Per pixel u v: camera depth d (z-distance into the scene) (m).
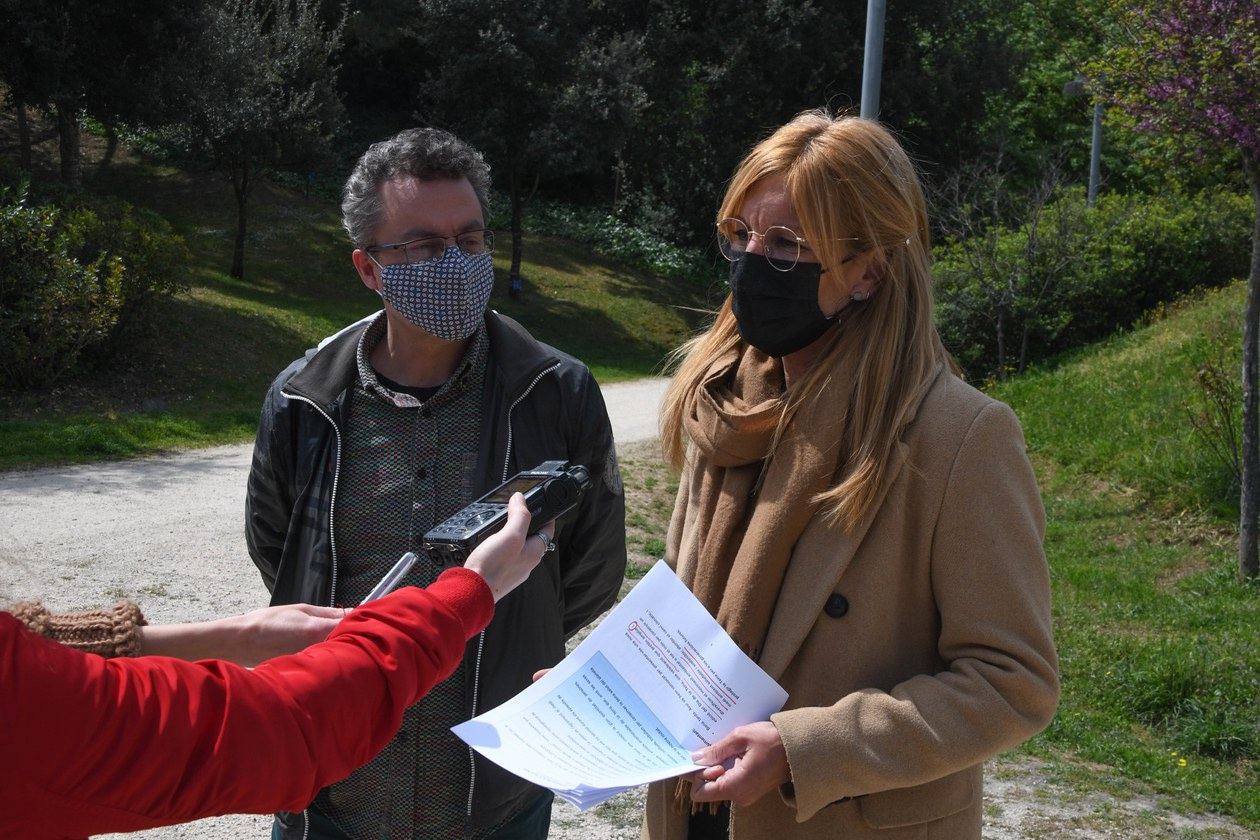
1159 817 4.66
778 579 1.80
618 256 31.69
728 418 1.88
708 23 32.09
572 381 2.37
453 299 2.17
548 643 2.25
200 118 20.75
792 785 1.67
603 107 26.53
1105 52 8.51
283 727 1.20
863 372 1.77
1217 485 9.68
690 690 1.73
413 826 2.14
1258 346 8.33
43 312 12.78
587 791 1.50
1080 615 7.84
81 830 1.13
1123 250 16.44
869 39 9.25
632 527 9.02
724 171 31.66
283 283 23.19
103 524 7.97
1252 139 7.68
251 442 12.44
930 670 1.79
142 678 1.14
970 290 16.31
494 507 1.70
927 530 1.73
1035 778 5.02
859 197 1.77
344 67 35.25
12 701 1.05
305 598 2.20
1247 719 5.95
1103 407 11.87
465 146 2.28
